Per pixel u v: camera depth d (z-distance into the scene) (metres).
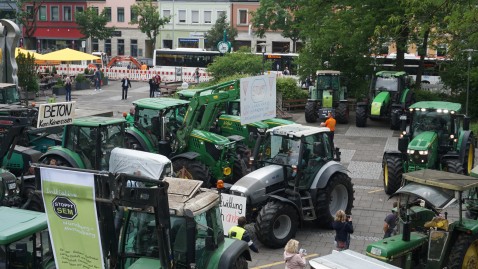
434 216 12.64
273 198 14.93
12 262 10.18
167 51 59.97
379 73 32.03
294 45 59.81
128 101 41.25
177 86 43.59
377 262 9.53
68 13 74.62
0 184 14.99
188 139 19.06
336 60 36.22
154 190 9.24
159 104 19.55
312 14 36.16
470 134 20.69
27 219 10.74
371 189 20.59
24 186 15.93
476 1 18.92
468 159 20.92
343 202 16.77
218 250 10.78
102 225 9.52
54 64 56.62
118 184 9.29
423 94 35.16
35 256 10.51
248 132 22.78
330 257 9.70
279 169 15.64
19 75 39.28
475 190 12.67
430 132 19.45
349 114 35.75
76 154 16.72
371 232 16.34
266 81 19.69
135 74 56.25
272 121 23.69
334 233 16.25
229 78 36.25
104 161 16.80
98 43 74.25
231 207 14.73
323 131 16.25
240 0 68.81
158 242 9.55
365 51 34.34
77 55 46.56
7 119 16.02
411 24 20.80
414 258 11.91
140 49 73.31
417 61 50.81
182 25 71.06
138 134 19.28
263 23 58.03
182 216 10.01
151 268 9.83
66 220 9.52
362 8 33.47
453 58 32.66
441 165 19.55
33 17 69.06
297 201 15.38
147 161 15.98
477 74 31.70
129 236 10.19
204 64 59.34
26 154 17.61
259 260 14.24
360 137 29.02
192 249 9.84
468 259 12.04
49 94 43.69
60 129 19.88
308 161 15.87
